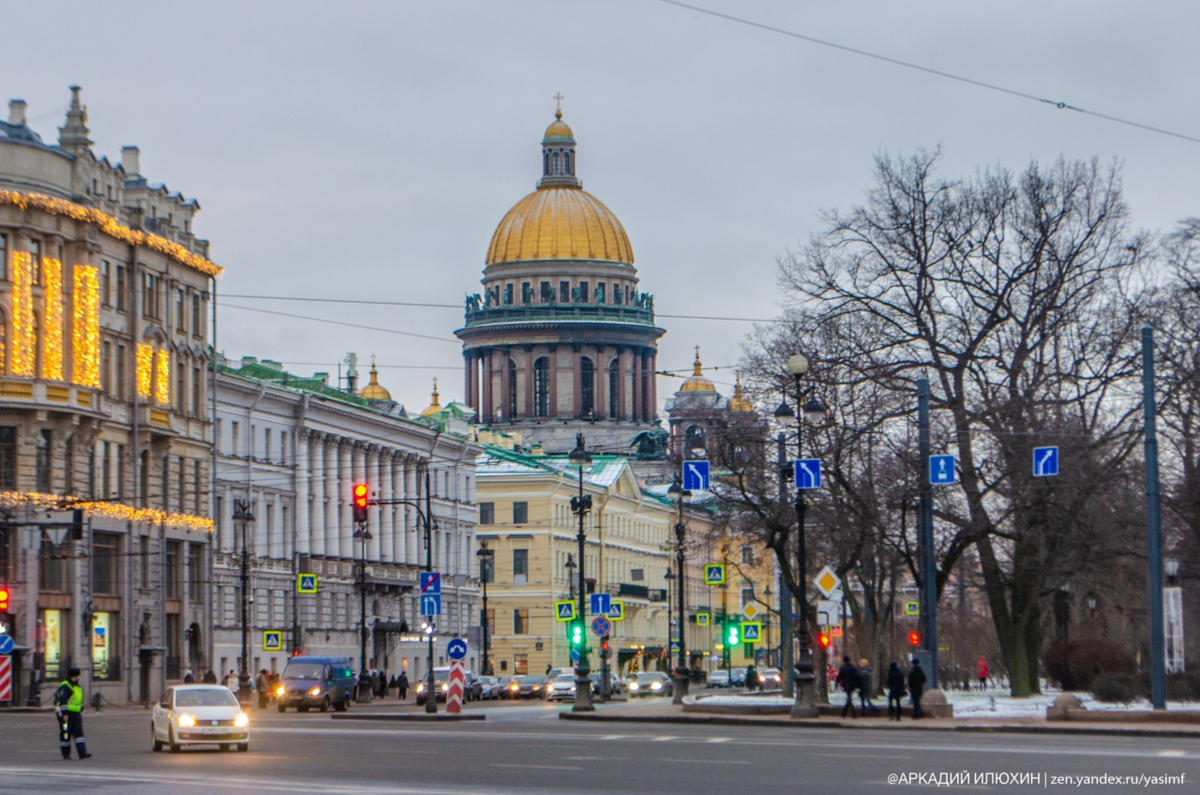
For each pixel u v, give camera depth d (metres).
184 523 98.81
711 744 44.69
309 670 82.12
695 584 198.50
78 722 41.44
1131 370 72.31
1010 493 70.25
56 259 87.69
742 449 73.81
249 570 105.00
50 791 31.11
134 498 88.88
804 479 58.94
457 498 146.25
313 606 116.25
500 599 159.00
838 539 75.31
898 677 57.16
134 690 92.69
